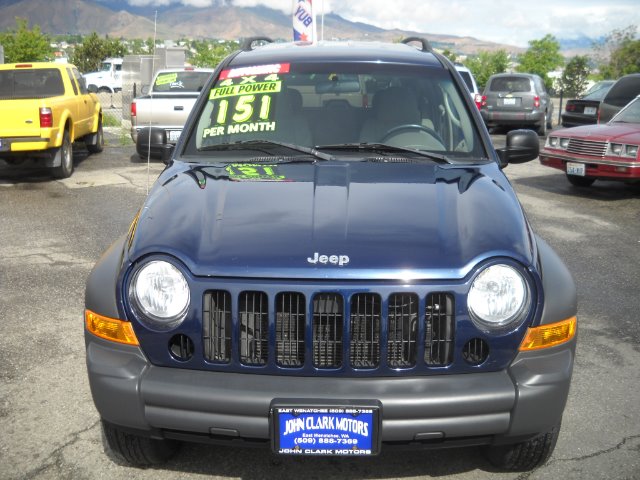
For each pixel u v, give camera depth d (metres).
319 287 2.64
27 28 36.47
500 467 3.23
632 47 41.06
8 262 6.57
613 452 3.36
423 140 3.92
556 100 34.53
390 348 2.71
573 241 7.52
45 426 3.61
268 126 3.97
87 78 35.91
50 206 9.17
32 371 4.24
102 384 2.73
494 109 19.72
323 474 3.21
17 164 12.88
